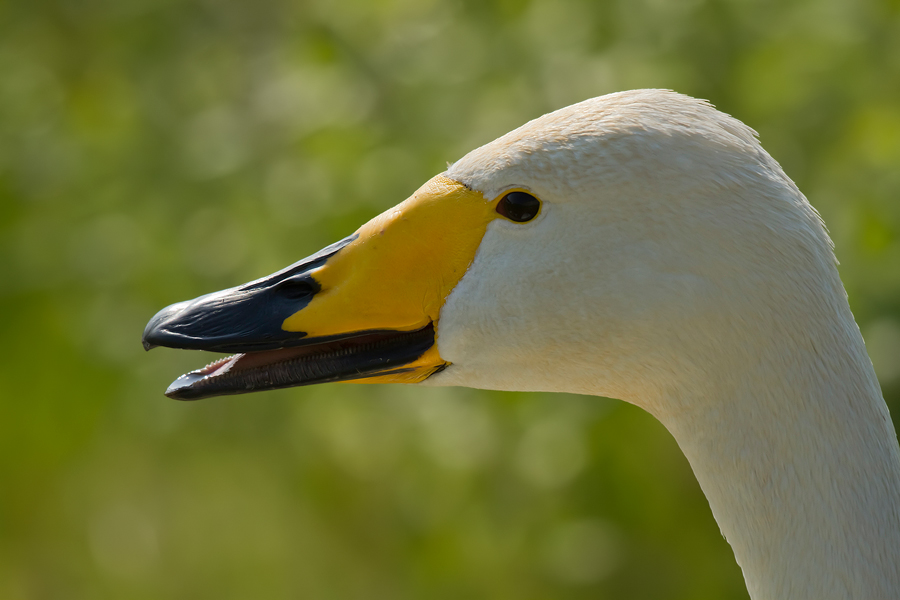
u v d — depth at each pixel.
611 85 8.30
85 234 9.56
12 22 10.57
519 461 8.39
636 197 3.78
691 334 3.78
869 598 3.69
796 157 8.36
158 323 4.19
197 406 9.34
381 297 4.16
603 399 7.93
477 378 4.20
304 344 4.16
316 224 8.74
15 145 9.99
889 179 7.99
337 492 9.97
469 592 9.78
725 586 8.81
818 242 3.80
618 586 9.25
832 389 3.73
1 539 12.02
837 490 3.73
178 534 13.14
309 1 10.11
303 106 9.35
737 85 8.48
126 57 10.29
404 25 9.79
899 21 8.70
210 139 9.70
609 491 8.30
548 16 9.02
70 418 9.58
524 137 3.99
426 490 9.06
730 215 3.71
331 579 12.37
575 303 3.88
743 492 3.86
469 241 4.07
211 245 9.15
